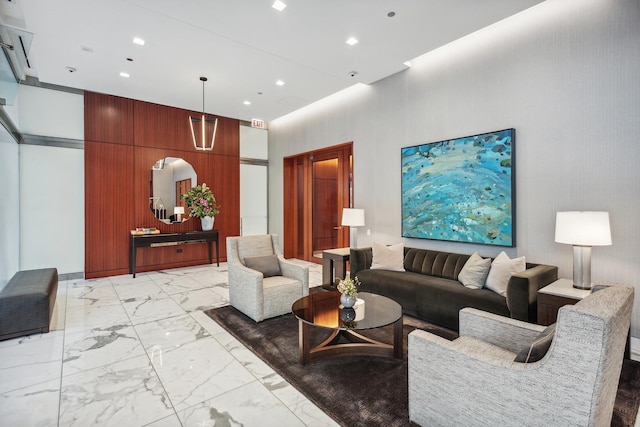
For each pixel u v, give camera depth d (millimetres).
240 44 3938
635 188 2881
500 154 3715
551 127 3381
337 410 2051
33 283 3539
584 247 2836
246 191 7699
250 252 4207
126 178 6023
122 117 5965
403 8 3229
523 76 3582
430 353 1794
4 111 3969
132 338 3148
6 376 2455
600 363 1273
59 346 2969
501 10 3264
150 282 5395
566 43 3270
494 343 2139
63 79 5031
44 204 5258
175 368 2584
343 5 3180
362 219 5137
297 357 2762
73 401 2146
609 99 3014
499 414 1536
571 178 3252
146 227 6246
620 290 1642
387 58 4316
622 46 2936
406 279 3861
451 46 4230
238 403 2133
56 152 5352
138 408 2078
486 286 3422
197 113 6891
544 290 2820
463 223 4074
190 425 1920
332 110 6094
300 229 7477
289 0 3102
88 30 3607
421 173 4539
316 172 7016
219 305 4168
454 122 4215
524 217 3604
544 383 1413
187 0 3096
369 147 5371
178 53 4160
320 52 4145
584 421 1313
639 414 2008
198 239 6480
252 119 7570
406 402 2139
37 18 3365
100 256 5773
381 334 3275
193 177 6836
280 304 3717
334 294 3271
